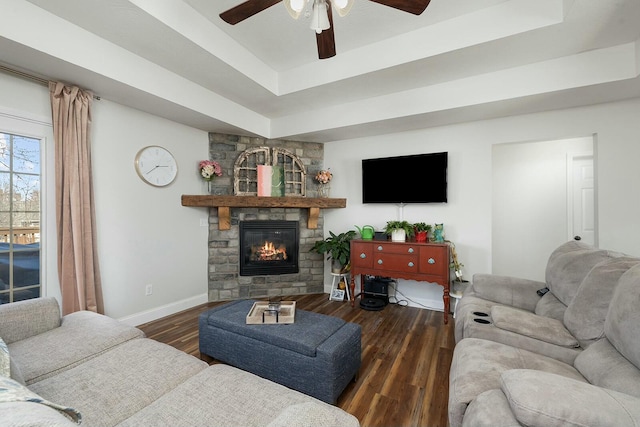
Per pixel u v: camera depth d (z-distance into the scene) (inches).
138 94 100.8
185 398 45.1
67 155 92.7
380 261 134.4
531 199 169.0
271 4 60.6
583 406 32.7
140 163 117.6
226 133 150.2
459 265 129.4
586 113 112.0
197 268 143.6
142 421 40.3
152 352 59.3
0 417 23.1
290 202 149.6
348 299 153.0
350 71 110.1
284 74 125.5
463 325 76.6
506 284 91.0
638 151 104.9
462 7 86.9
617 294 49.0
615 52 89.7
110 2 71.3
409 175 142.9
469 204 134.0
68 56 78.7
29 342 60.7
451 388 50.3
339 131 145.9
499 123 127.0
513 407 34.9
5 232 86.4
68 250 93.8
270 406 43.2
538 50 92.0
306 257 163.5
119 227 111.3
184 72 107.0
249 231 155.0
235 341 78.6
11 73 83.2
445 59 97.3
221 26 96.0
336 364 66.3
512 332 64.2
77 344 60.0
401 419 64.3
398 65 101.2
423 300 143.0
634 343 41.9
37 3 71.5
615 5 71.5
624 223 106.6
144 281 120.4
